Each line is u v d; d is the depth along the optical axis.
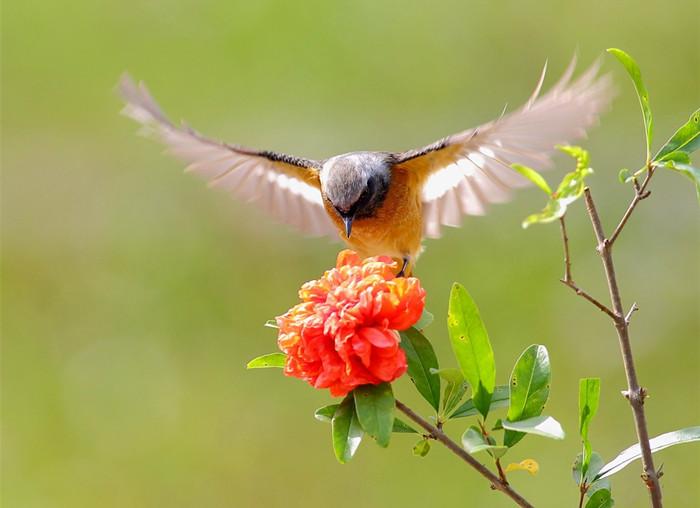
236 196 8.58
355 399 4.67
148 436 13.33
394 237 8.01
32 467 13.27
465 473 11.93
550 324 13.20
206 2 15.63
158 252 14.85
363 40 15.41
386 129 15.14
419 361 5.09
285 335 4.81
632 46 14.92
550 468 11.76
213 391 13.70
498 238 13.90
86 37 15.73
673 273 13.33
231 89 15.42
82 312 14.59
